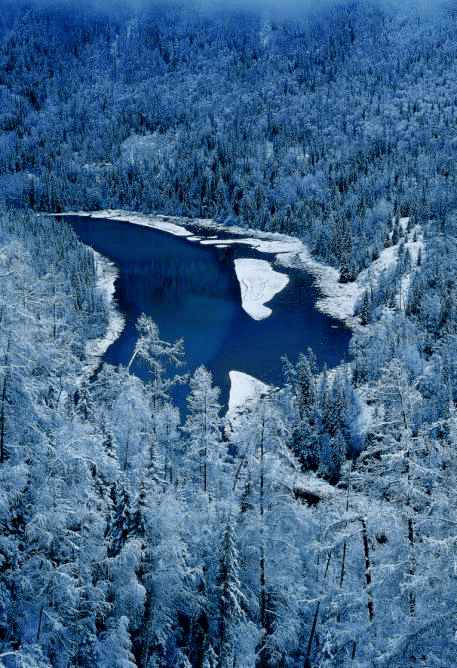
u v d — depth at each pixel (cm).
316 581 3341
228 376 10738
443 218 18925
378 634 2295
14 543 2161
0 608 2222
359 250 18250
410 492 2139
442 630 1966
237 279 17875
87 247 19812
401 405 2269
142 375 10556
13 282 2684
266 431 2995
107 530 2827
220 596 2820
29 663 2114
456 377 9200
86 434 2531
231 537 2677
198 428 3991
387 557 2289
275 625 3077
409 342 10575
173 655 2872
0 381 2259
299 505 3438
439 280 14188
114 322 13562
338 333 13338
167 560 2662
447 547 1934
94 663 2472
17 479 2144
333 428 7900
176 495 3350
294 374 10119
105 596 2594
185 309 14888
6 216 19750
